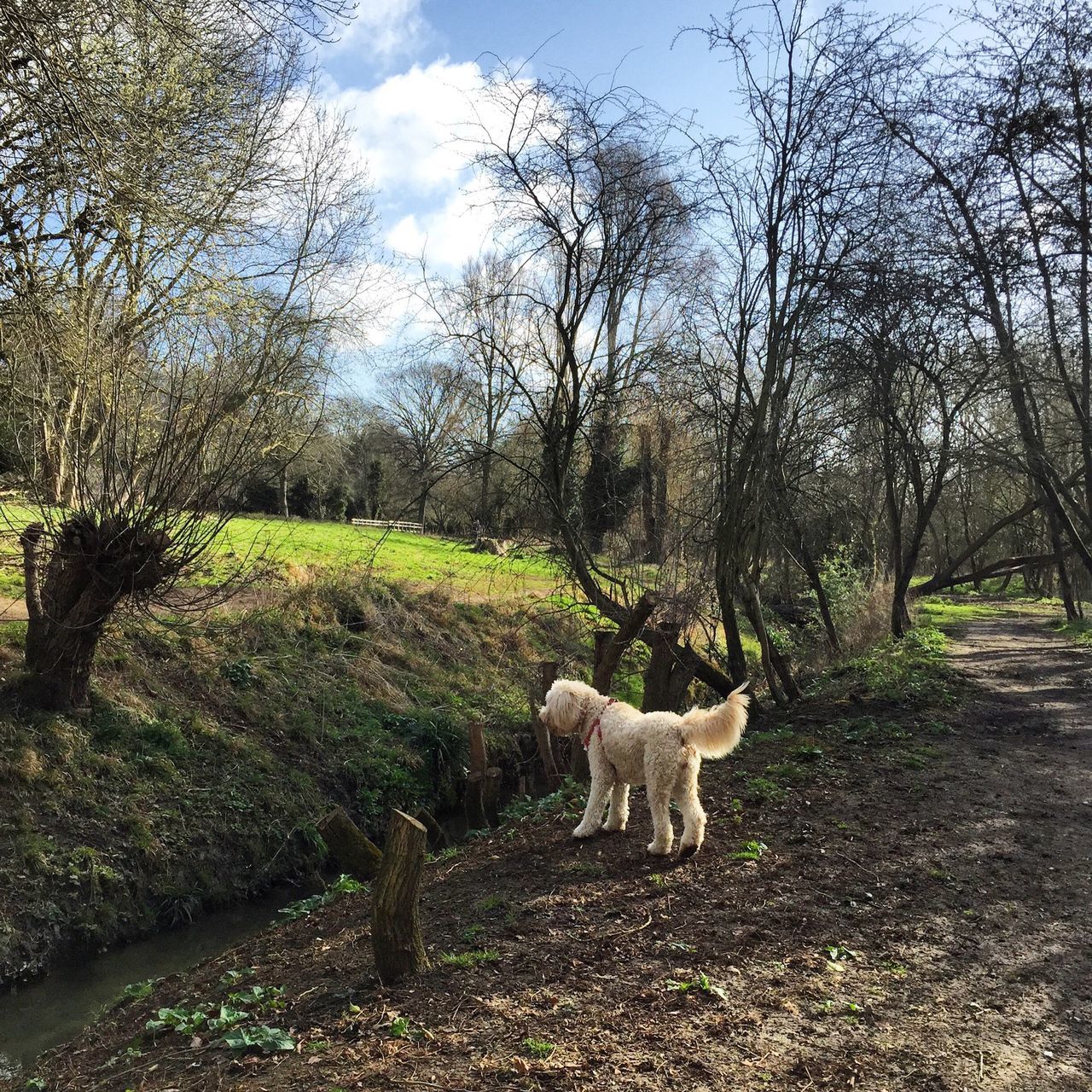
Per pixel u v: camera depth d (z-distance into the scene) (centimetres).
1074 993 448
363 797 1265
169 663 1314
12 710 1032
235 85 1315
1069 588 3000
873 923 537
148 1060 464
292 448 1347
